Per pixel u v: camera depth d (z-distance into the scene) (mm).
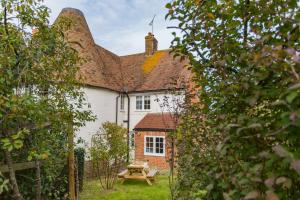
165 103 6477
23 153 4383
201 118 3004
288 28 1584
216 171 1979
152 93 17891
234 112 1882
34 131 4016
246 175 1451
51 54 4805
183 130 3514
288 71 1358
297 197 1377
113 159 11359
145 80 19234
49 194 5410
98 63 17844
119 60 22500
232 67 1936
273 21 1797
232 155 1731
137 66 21062
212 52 2045
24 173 4918
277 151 1137
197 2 2223
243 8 2031
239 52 1913
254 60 1474
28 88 4344
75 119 5500
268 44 1666
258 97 1563
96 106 16250
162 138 16047
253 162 1571
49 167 5012
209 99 2236
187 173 3158
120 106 18734
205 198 2289
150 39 21703
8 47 3701
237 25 2033
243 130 1580
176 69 18406
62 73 5023
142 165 11289
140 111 18422
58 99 4969
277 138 1469
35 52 4160
